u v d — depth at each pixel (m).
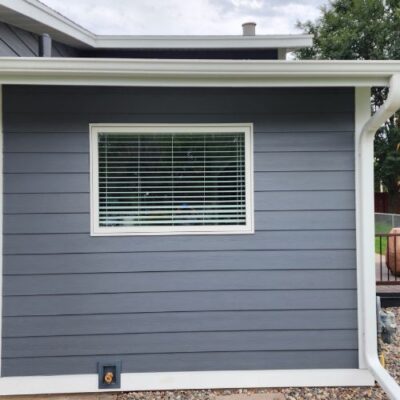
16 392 2.81
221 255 2.90
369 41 14.75
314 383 2.90
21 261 2.83
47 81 2.54
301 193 2.91
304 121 2.90
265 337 2.91
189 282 2.89
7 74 2.49
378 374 2.68
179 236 2.89
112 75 2.54
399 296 4.52
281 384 2.89
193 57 5.78
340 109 2.90
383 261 6.82
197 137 2.94
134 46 5.42
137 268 2.88
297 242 2.92
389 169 14.23
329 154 2.91
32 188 2.83
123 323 2.87
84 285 2.86
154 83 2.60
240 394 2.85
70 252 2.85
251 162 2.90
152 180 2.93
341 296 2.92
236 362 2.90
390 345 3.78
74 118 2.84
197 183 2.94
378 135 14.56
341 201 2.92
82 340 2.85
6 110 2.81
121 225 2.91
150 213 2.92
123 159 2.91
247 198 2.91
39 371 2.84
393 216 9.90
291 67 2.53
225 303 2.90
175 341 2.88
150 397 2.82
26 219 2.83
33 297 2.83
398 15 14.05
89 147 2.85
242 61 2.51
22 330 2.83
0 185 2.80
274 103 2.90
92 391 2.85
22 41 4.31
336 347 2.92
